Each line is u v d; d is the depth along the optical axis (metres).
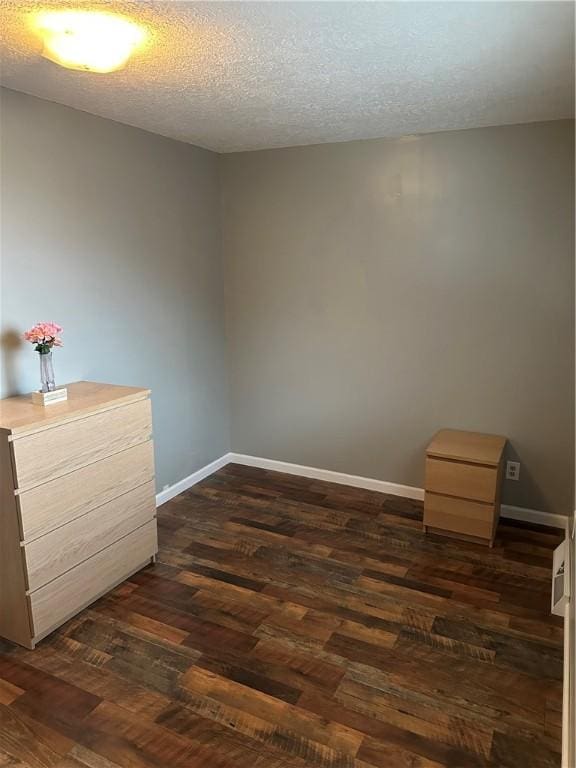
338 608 2.54
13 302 2.54
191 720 1.93
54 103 2.63
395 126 3.05
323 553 3.02
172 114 2.82
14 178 2.49
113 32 1.75
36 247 2.62
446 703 2.00
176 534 3.23
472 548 3.04
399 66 2.09
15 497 2.15
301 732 1.88
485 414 3.36
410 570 2.84
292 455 4.08
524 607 2.53
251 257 3.90
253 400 4.14
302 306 3.80
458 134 3.12
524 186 3.02
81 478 2.42
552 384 3.14
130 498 2.71
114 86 2.36
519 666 2.17
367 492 3.79
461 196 3.18
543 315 3.10
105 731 1.89
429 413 3.53
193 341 3.78
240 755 1.80
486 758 1.78
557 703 1.99
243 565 2.91
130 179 3.12
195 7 1.58
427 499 3.16
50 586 2.32
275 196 3.73
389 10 1.60
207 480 4.00
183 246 3.59
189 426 3.83
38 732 1.88
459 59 2.00
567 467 3.18
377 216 3.44
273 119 2.90
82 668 2.18
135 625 2.43
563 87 2.35
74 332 2.88
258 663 2.20
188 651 2.27
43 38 1.81
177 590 2.69
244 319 4.03
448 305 3.34
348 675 2.13
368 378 3.68
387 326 3.54
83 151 2.81
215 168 3.83
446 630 2.38
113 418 2.55
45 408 2.38
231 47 1.89
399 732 1.88
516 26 1.71
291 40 1.82
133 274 3.21
